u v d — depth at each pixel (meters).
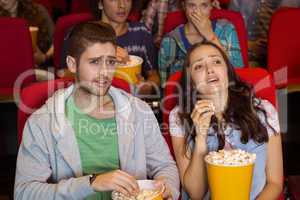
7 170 3.29
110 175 1.60
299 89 3.27
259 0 3.69
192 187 1.89
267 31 3.59
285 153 3.42
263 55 3.64
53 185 1.70
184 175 1.92
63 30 3.11
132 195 1.56
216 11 3.17
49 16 3.78
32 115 1.81
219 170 1.57
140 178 1.87
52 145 1.78
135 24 3.15
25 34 3.10
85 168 1.82
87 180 1.64
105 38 1.71
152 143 1.92
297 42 3.29
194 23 2.95
